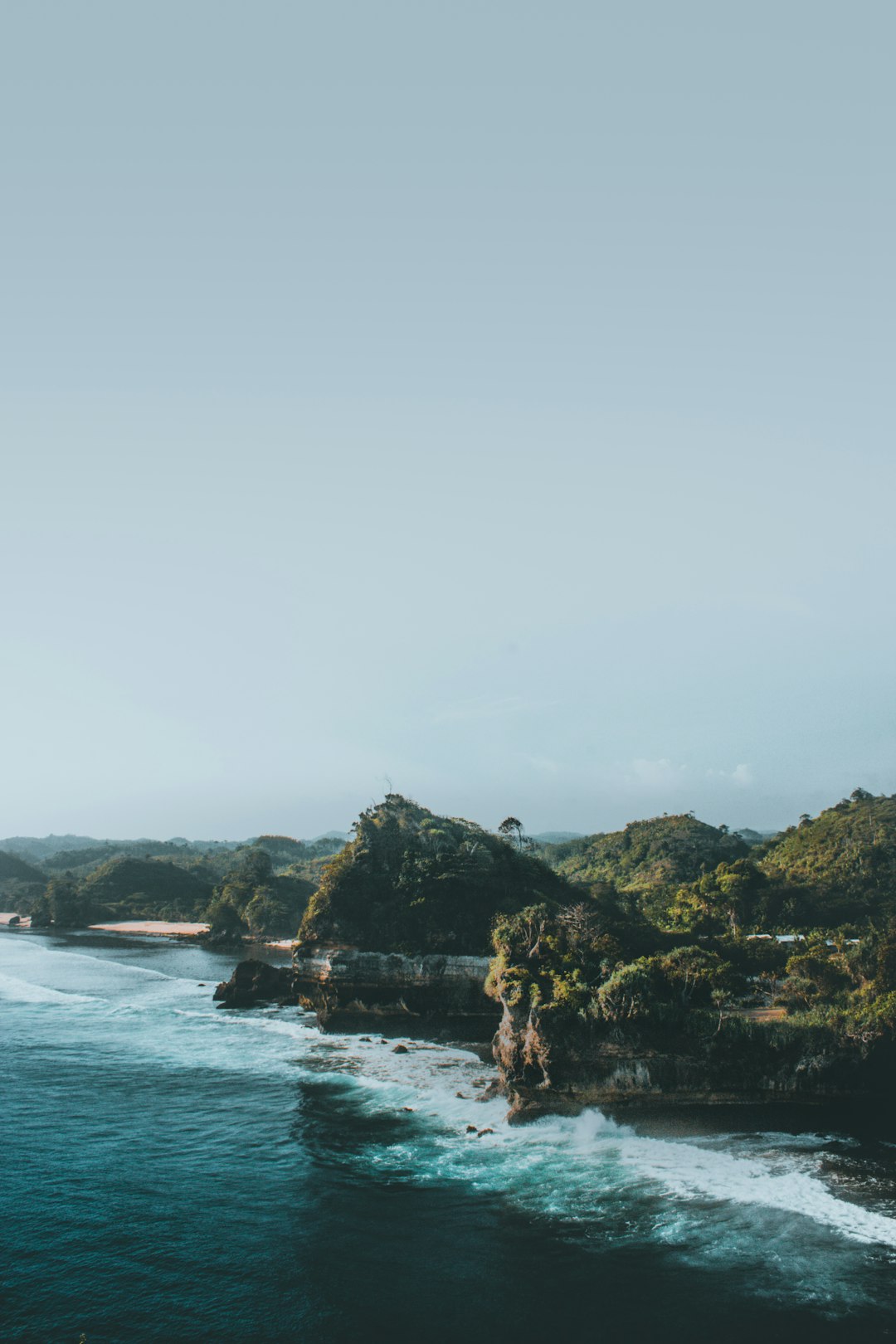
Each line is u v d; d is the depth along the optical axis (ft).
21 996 483.92
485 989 376.68
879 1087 276.21
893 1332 159.12
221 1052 350.02
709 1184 218.59
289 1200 211.00
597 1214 203.31
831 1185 217.77
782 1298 169.58
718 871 586.45
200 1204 209.46
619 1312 165.78
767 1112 268.82
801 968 351.05
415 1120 265.95
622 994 280.92
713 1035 277.23
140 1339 156.97
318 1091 295.07
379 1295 171.63
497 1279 176.76
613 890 632.38
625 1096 273.13
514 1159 234.58
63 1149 242.99
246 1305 167.94
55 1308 165.99
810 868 641.40
